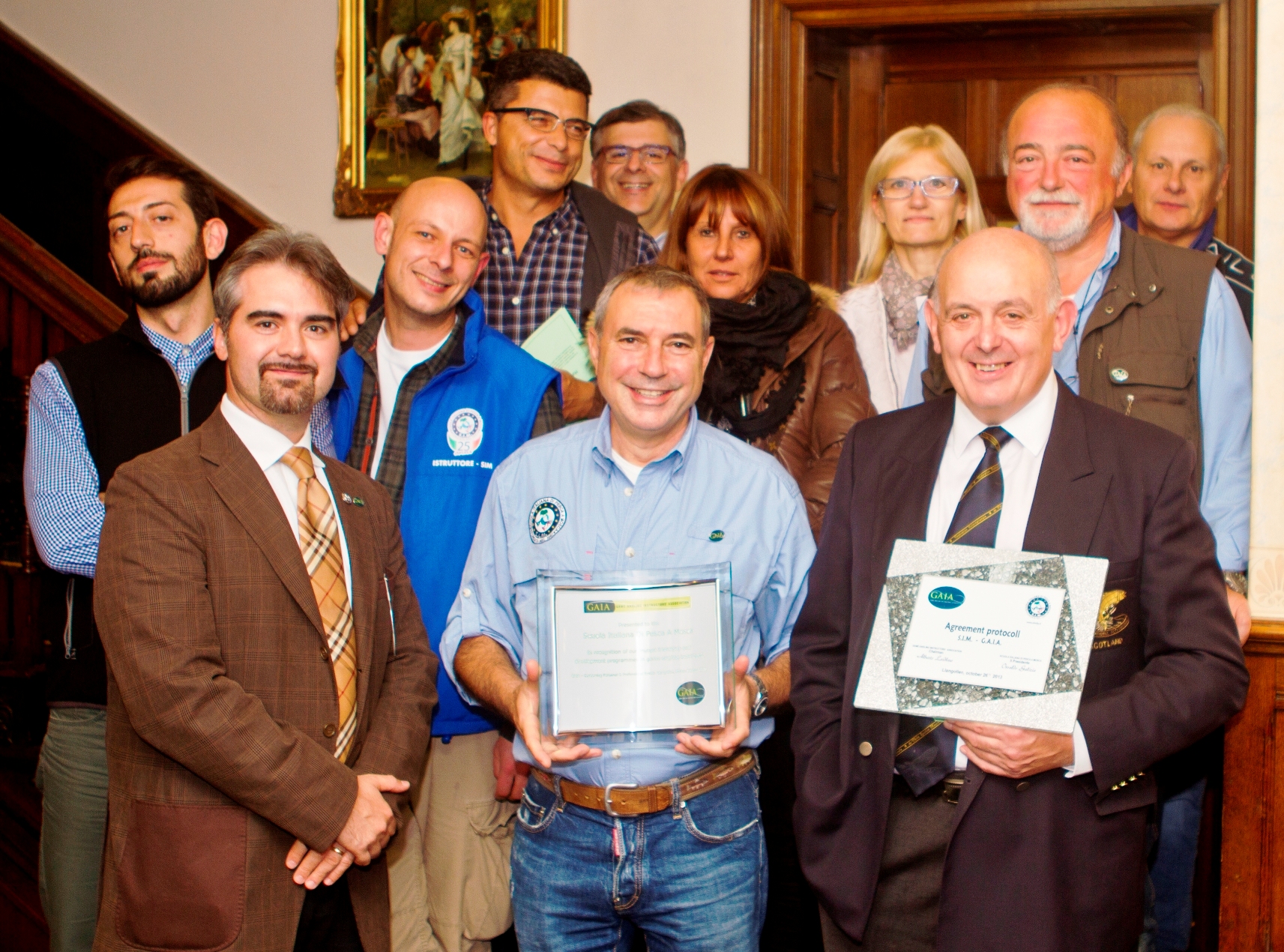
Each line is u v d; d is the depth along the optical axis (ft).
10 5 13.92
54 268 9.31
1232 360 7.48
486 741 7.38
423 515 7.36
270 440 6.07
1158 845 7.59
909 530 5.73
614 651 5.75
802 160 11.72
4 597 9.53
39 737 9.44
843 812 5.72
